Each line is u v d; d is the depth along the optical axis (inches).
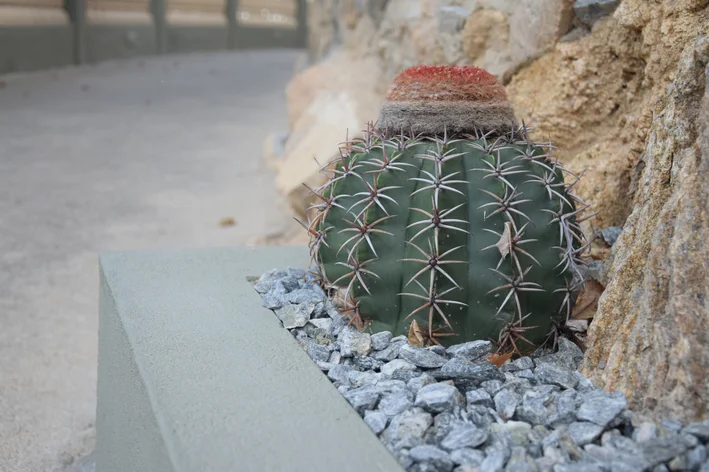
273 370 75.4
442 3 152.9
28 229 206.4
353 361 80.5
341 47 229.1
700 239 69.2
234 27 781.9
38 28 508.4
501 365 78.6
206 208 229.9
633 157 102.5
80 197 237.8
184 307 93.4
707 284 66.9
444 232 76.5
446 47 151.2
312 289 97.3
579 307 88.3
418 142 82.1
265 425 64.2
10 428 118.4
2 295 164.4
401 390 71.1
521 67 129.2
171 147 307.7
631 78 110.7
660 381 66.2
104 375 100.9
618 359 72.6
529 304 79.3
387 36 183.6
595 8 113.0
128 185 253.4
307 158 189.5
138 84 477.4
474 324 79.4
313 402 68.7
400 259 79.4
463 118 83.0
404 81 85.8
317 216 88.8
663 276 71.1
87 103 400.2
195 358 77.5
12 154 285.1
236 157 291.4
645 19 101.0
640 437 61.4
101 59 588.7
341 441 62.1
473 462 60.4
